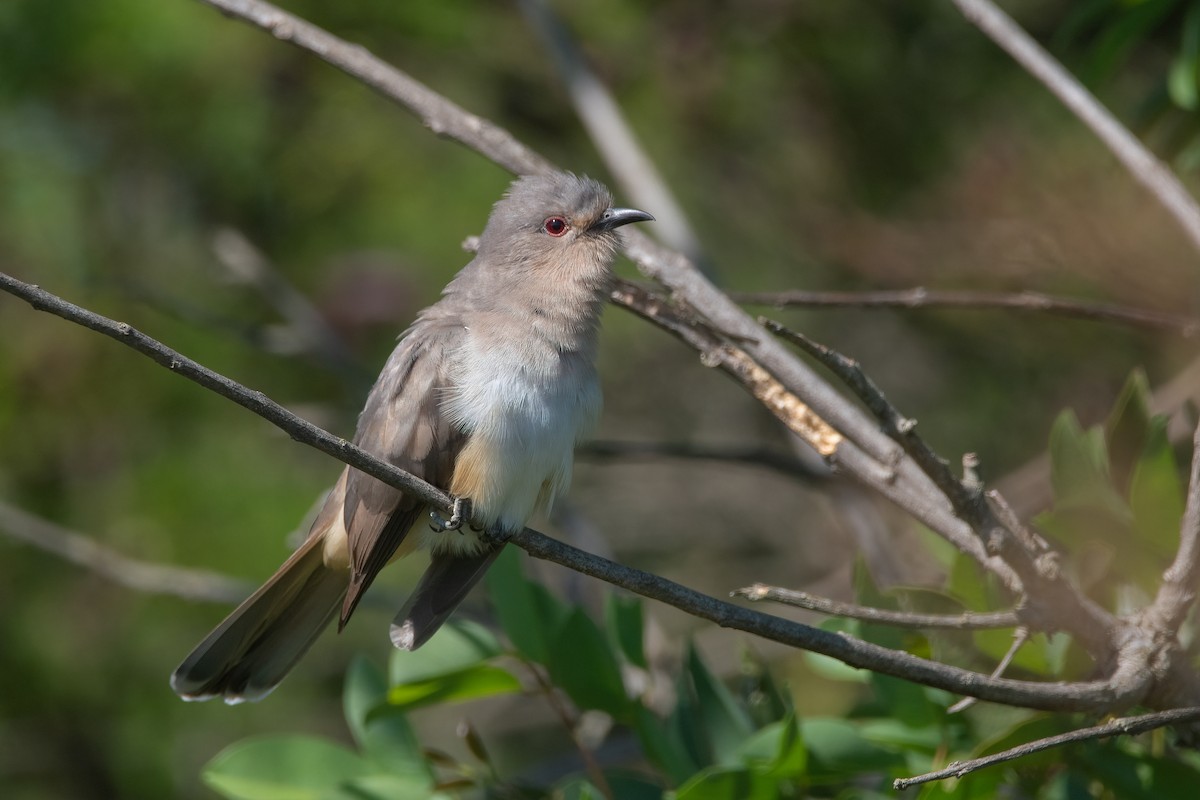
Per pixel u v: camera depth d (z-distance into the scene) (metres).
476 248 8.19
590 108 10.87
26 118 13.09
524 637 7.37
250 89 13.11
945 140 12.73
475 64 13.42
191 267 13.38
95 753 13.41
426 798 7.23
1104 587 6.74
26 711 13.12
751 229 14.13
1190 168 8.74
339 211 13.72
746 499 16.45
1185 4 10.58
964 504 5.75
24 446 12.82
